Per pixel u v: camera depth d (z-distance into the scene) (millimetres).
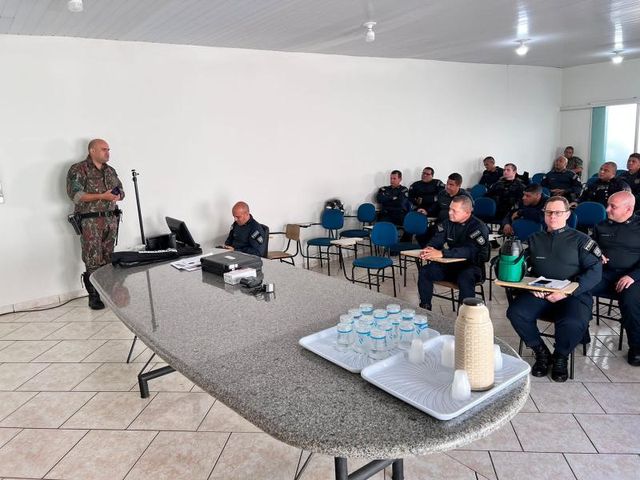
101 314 4258
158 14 3785
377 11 4121
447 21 4711
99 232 4359
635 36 6000
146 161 4875
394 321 1510
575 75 8805
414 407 1134
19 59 4168
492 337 1186
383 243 4812
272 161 5715
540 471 2080
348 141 6398
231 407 1200
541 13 4637
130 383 2996
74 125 4473
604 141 8672
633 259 3180
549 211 2990
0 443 2422
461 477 2068
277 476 2109
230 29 4391
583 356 3162
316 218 6215
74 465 2230
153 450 2320
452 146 7629
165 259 3000
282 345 1535
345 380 1291
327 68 6055
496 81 8016
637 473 2045
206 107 5156
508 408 1125
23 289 4430
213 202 5332
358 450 997
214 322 1771
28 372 3178
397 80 6785
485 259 3691
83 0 3342
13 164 4246
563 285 2730
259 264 2600
